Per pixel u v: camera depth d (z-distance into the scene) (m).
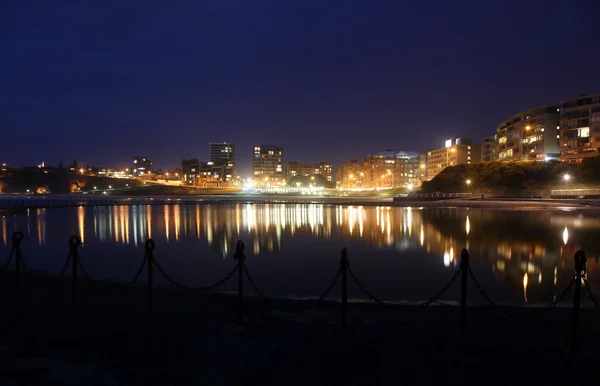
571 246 21.84
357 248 22.39
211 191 172.38
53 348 7.21
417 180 182.88
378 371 6.30
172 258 19.56
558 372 6.32
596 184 69.94
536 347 7.26
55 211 61.41
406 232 29.67
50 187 189.00
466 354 6.95
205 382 5.92
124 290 11.80
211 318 8.92
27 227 36.53
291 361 6.64
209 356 6.84
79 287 12.15
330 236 28.11
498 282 13.82
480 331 8.05
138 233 31.09
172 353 6.96
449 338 7.68
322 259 19.03
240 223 39.22
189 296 11.06
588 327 8.31
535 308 9.76
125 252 21.72
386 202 75.62
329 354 6.92
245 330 8.09
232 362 6.61
